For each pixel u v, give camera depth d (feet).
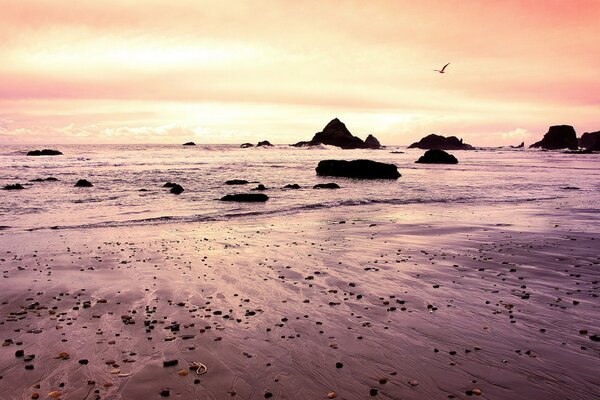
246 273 41.19
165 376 22.35
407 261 45.42
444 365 23.38
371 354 24.71
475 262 44.80
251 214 80.53
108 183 135.54
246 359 24.18
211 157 325.01
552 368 22.91
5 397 20.39
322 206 91.76
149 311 31.48
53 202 95.20
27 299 33.78
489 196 111.24
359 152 500.33
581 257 46.57
